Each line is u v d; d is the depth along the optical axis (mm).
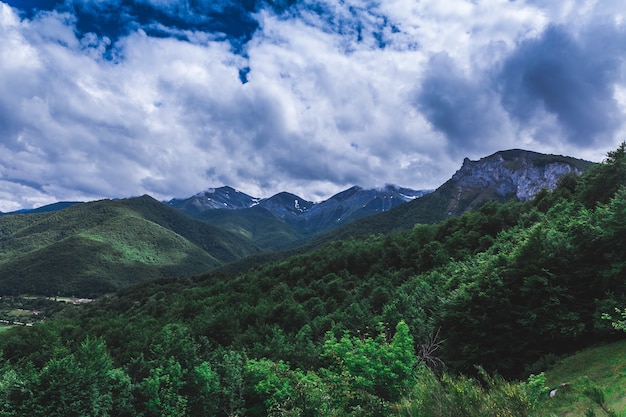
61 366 26000
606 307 19672
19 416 24047
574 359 19172
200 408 28719
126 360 51656
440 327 25125
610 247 22719
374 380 12297
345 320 43500
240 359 32844
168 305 93312
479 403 6184
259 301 75375
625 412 9367
